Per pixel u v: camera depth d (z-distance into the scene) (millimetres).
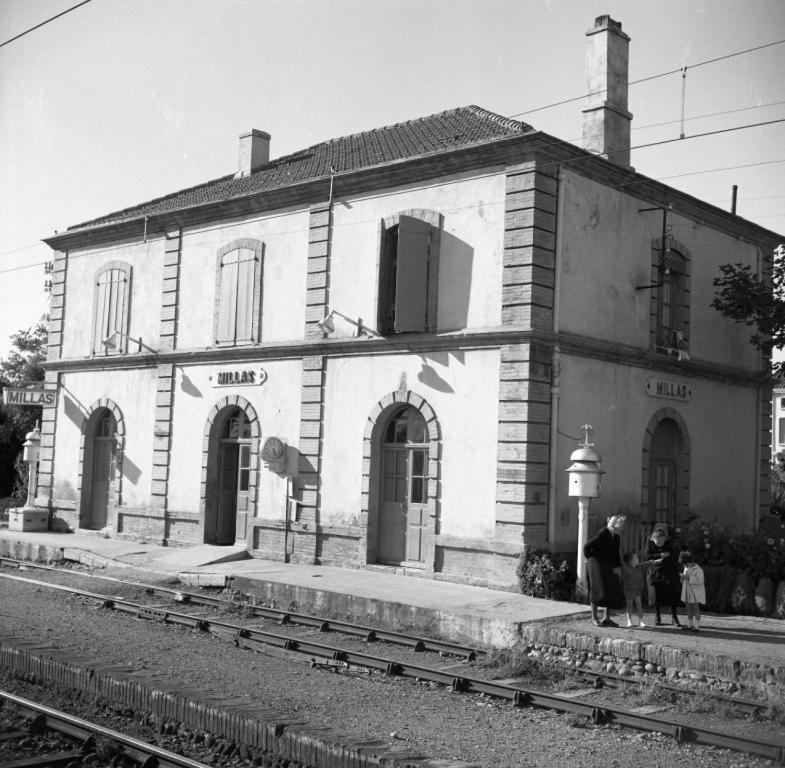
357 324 20344
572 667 12812
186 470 23938
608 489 19000
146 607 16531
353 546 20047
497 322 17906
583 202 18766
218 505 23547
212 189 26750
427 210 19344
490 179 18375
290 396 21703
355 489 20109
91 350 27234
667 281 21375
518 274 17656
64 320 28438
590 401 18672
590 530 18078
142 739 9055
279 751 8547
